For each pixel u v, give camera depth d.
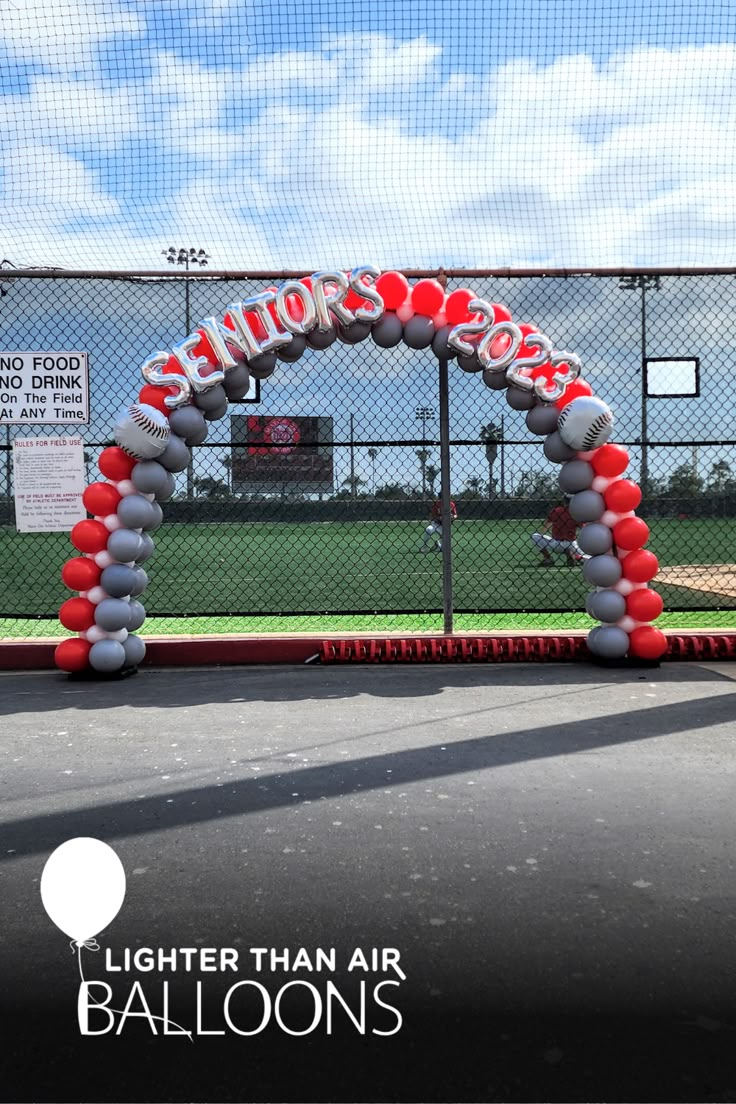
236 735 5.01
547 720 5.28
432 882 3.00
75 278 7.11
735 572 14.88
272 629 9.56
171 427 6.75
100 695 6.21
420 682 6.54
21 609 12.41
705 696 5.92
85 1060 2.09
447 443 7.46
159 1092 1.97
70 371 7.42
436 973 2.43
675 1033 2.14
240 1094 1.96
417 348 7.10
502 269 7.24
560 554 17.12
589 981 2.37
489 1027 2.18
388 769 4.30
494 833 3.44
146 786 4.07
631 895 2.89
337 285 6.71
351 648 7.34
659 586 12.87
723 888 2.94
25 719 5.47
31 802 3.86
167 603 12.44
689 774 4.17
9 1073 2.05
